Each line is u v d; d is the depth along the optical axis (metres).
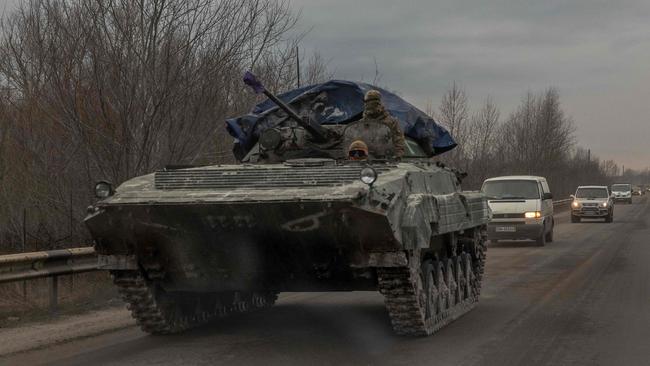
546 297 11.59
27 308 10.29
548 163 54.91
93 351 7.79
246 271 7.85
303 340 8.32
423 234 7.55
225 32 13.84
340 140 9.34
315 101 10.24
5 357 7.51
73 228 13.47
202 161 14.27
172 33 13.24
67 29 13.20
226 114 14.23
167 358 7.41
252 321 9.68
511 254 19.64
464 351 7.57
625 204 64.44
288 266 7.74
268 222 7.16
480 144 42.53
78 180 13.53
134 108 12.94
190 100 13.52
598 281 13.48
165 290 8.27
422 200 7.65
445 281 9.46
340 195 6.91
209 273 7.93
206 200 7.12
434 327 8.62
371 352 7.60
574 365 6.95
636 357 7.27
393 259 7.14
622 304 10.73
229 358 7.39
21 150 13.72
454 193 9.65
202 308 9.32
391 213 7.01
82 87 13.05
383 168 7.87
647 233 27.47
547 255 19.14
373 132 9.23
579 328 8.84
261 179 7.50
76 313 10.15
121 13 13.09
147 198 7.38
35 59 14.13
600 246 21.81
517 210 21.80
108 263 7.87
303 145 9.42
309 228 7.13
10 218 13.59
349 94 10.19
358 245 7.20
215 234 7.43
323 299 11.84
